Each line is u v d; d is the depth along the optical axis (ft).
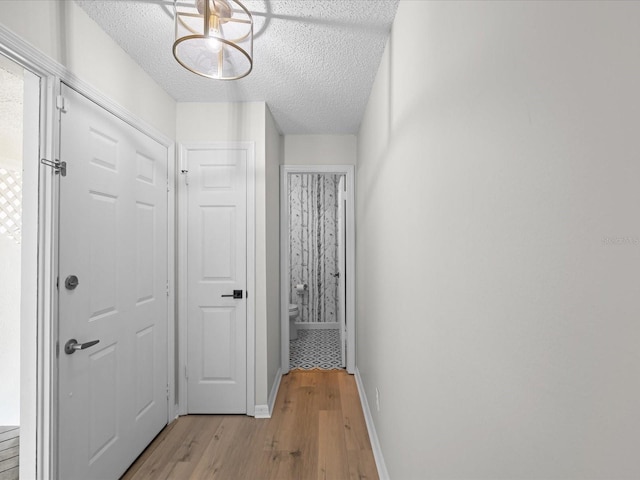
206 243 8.66
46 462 4.61
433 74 3.46
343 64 6.93
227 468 6.43
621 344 1.28
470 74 2.59
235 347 8.62
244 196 8.69
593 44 1.39
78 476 5.16
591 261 1.42
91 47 5.57
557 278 1.63
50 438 4.64
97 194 5.68
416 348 4.13
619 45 1.26
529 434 1.88
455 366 2.93
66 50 5.02
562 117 1.58
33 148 4.65
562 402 1.61
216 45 4.62
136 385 6.78
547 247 1.70
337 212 17.58
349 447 7.11
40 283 4.63
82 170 5.31
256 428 7.88
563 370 1.60
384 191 6.28
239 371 8.59
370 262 8.16
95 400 5.57
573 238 1.52
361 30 5.83
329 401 9.27
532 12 1.80
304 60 6.80
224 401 8.57
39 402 4.59
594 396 1.42
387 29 5.78
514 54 1.98
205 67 4.93
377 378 6.95
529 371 1.87
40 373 4.61
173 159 8.45
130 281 6.61
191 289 8.61
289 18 5.53
